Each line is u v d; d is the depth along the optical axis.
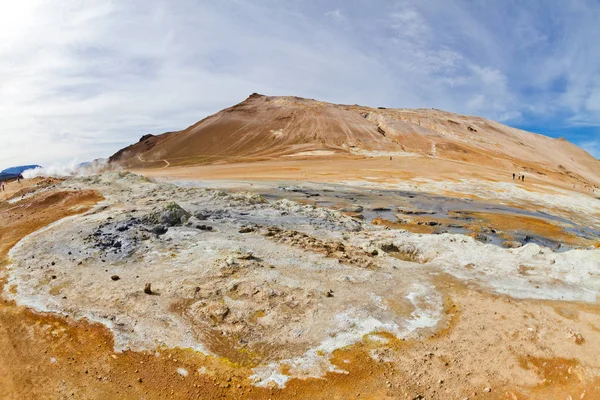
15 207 22.75
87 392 8.08
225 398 7.93
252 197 24.89
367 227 21.11
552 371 8.85
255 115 112.31
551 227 28.47
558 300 12.03
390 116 117.44
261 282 12.22
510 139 112.44
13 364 8.92
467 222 28.06
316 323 10.34
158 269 13.17
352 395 8.05
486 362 9.09
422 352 9.38
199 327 10.05
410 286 12.73
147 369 8.67
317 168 56.81
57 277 12.67
